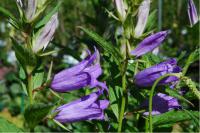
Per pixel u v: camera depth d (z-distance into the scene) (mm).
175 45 1275
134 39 583
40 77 553
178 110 632
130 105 701
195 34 708
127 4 589
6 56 1721
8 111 1491
